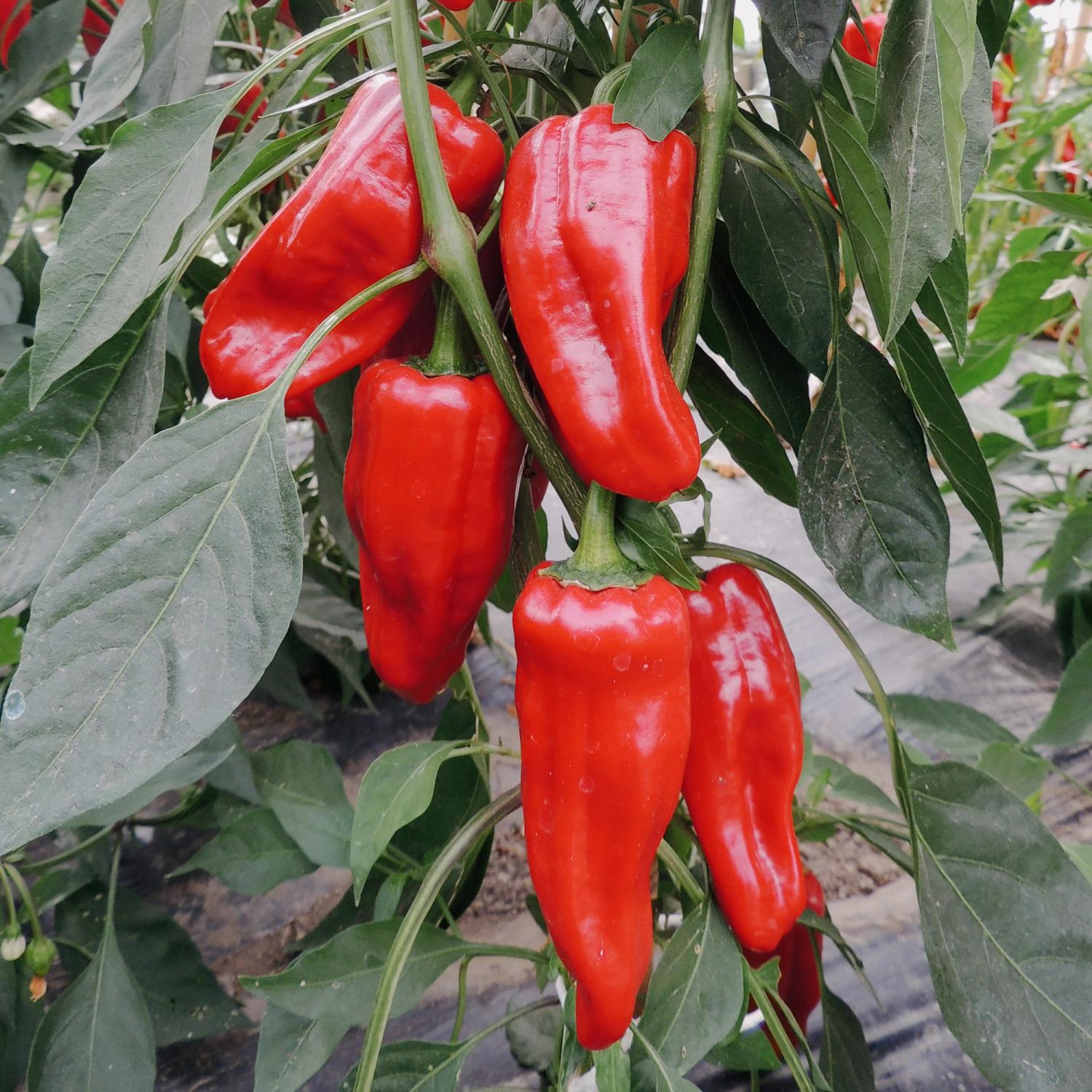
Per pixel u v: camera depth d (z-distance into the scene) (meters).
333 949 0.76
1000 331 1.41
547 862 0.58
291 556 0.46
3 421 0.57
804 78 0.54
